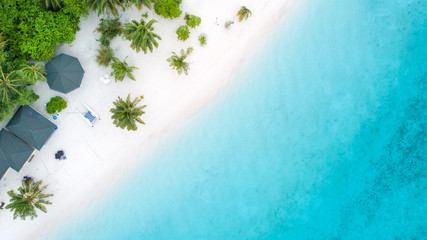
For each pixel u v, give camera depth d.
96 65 18.83
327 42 20.30
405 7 20.45
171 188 20.05
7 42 16.45
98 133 19.08
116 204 19.80
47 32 16.42
